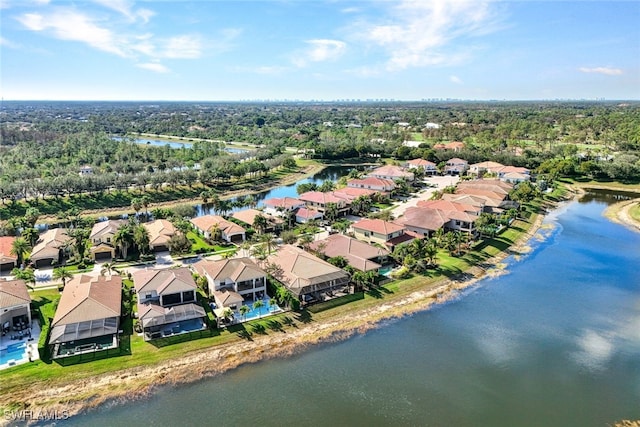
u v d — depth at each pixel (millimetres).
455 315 73625
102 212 137125
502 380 56938
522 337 67250
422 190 168875
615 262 97938
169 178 158750
